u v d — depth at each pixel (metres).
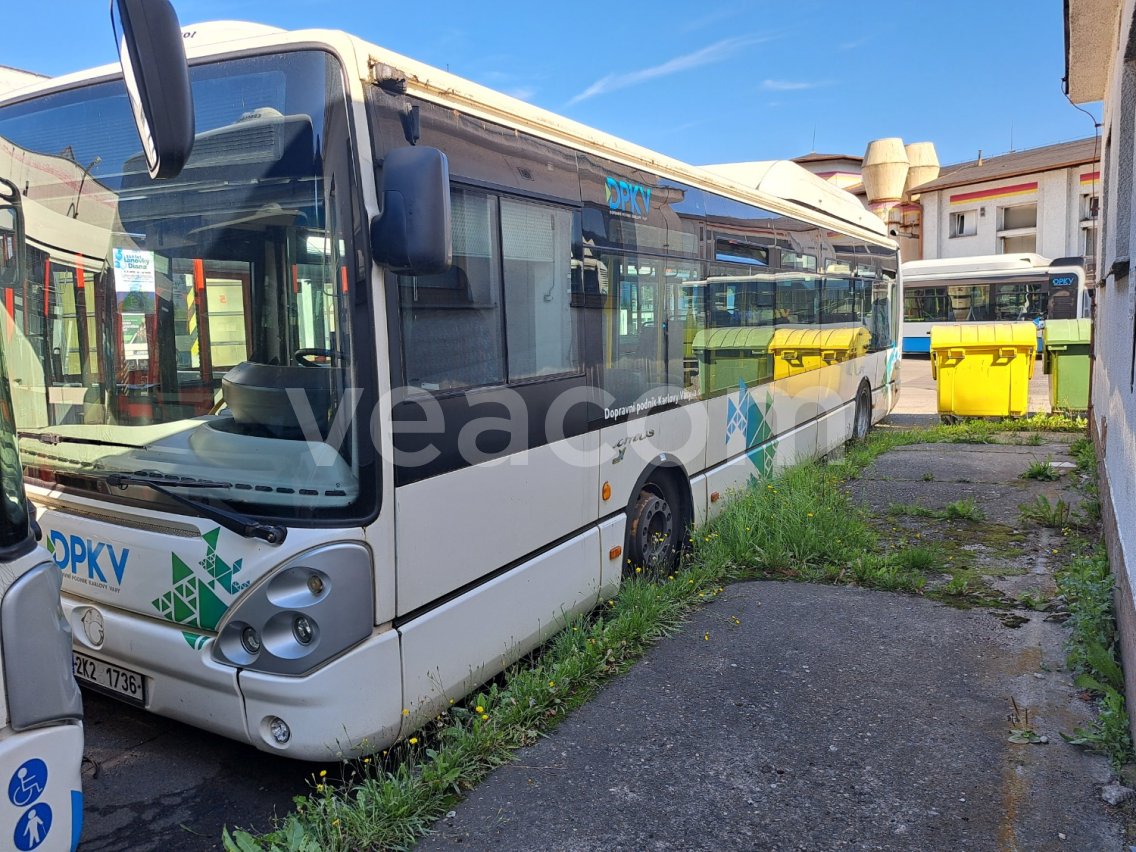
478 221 3.76
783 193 8.29
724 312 6.58
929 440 11.63
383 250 3.07
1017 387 13.42
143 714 4.14
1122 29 5.62
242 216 3.22
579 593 4.62
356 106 3.12
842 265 10.09
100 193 3.50
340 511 3.11
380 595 3.22
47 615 2.08
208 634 3.28
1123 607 4.01
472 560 3.72
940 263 29.94
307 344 3.16
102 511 3.51
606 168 4.87
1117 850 2.87
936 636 4.73
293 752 3.13
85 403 3.60
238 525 3.10
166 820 3.31
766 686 4.19
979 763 3.44
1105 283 8.19
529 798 3.29
